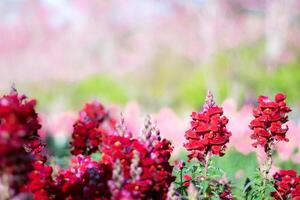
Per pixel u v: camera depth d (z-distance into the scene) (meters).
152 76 42.22
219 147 6.21
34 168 5.03
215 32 40.28
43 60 48.19
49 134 14.12
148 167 5.08
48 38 48.84
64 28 49.09
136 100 38.22
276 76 33.16
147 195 5.14
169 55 43.25
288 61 36.97
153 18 45.06
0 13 49.91
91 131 7.61
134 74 43.25
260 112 6.56
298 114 21.97
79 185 5.27
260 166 7.17
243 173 8.86
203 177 6.25
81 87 43.97
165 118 12.36
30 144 5.71
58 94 43.78
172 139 11.89
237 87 32.84
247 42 40.00
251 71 35.12
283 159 11.19
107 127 8.57
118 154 5.11
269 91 31.78
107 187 5.20
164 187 5.17
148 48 44.34
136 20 46.91
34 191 4.98
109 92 41.12
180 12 43.25
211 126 6.15
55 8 49.75
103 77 44.28
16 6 50.53
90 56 47.31
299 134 11.23
